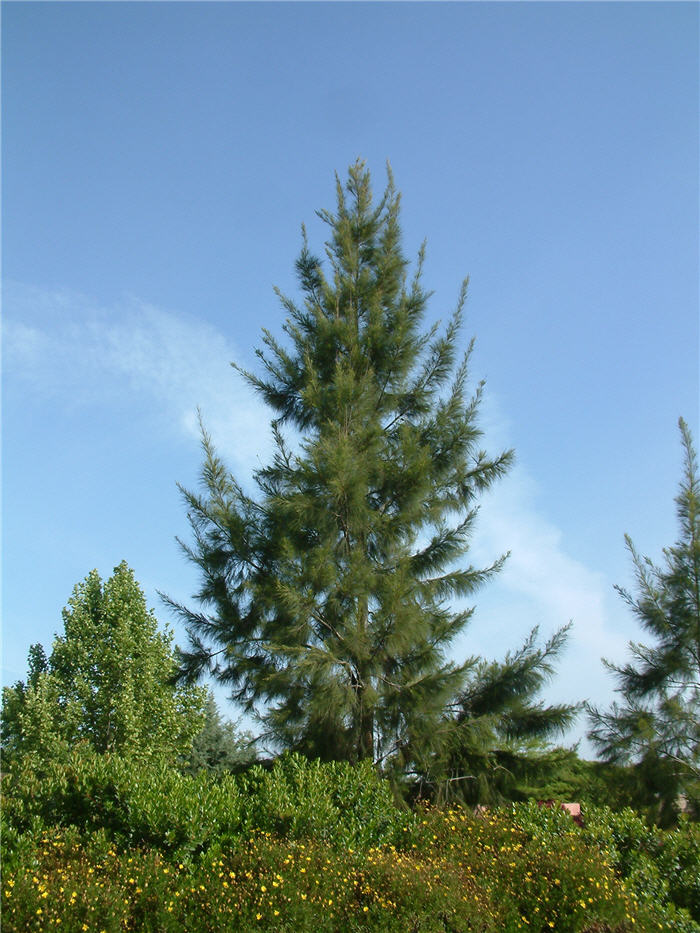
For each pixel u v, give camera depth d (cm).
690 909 861
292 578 1212
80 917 650
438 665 1223
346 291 1518
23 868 693
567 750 1241
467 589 1305
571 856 821
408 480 1307
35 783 905
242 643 1270
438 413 1395
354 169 1639
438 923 702
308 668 1150
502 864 816
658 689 1407
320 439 1340
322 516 1252
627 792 1324
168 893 706
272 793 894
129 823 816
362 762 1031
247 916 679
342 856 786
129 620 2242
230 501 1347
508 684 1234
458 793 1204
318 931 678
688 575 1441
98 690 2123
